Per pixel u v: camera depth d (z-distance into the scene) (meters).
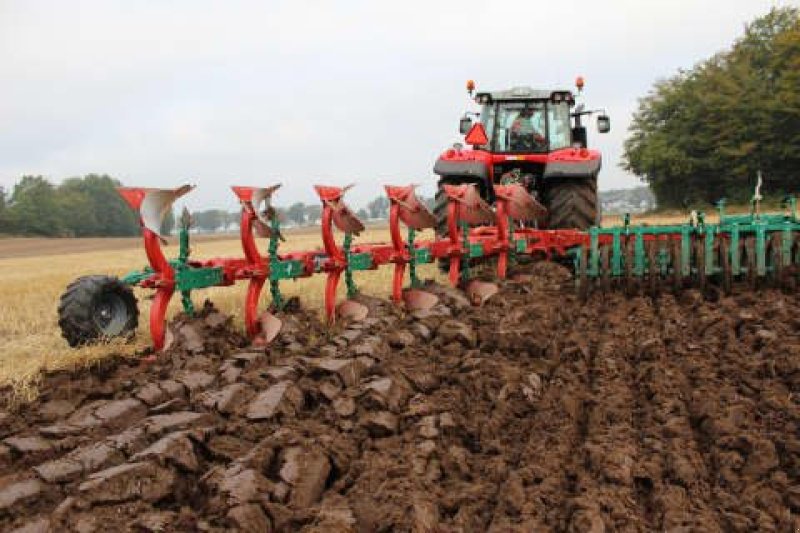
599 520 2.91
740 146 47.91
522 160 10.08
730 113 48.69
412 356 5.16
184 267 5.09
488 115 10.60
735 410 4.00
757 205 7.93
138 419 4.07
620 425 4.02
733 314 6.42
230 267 5.32
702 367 4.91
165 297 4.89
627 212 7.95
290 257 6.04
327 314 6.18
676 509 3.10
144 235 4.77
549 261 9.11
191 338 5.17
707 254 7.49
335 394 4.31
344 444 3.70
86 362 4.96
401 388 4.40
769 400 4.20
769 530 2.94
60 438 3.78
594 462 3.53
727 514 3.06
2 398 4.42
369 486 3.32
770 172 48.56
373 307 6.38
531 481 3.41
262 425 3.86
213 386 4.49
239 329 5.94
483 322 6.15
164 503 3.17
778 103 45.91
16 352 5.46
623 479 3.31
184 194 4.82
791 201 7.64
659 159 52.38
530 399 4.48
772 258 7.39
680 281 7.59
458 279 7.97
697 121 51.31
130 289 5.71
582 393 4.59
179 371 4.75
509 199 8.15
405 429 4.01
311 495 3.24
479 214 7.80
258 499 3.03
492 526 3.02
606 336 6.09
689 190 53.16
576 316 7.00
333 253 6.24
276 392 4.12
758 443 3.59
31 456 3.57
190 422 3.81
